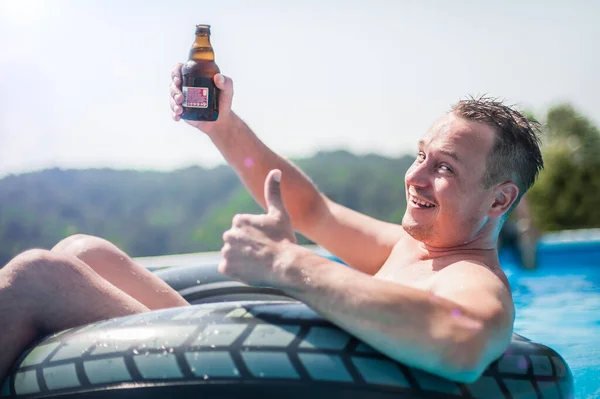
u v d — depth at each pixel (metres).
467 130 2.15
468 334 1.69
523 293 4.80
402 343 1.68
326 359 1.72
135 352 1.77
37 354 1.87
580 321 4.02
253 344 1.74
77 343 1.84
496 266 2.21
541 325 3.96
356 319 1.69
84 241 2.41
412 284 2.20
